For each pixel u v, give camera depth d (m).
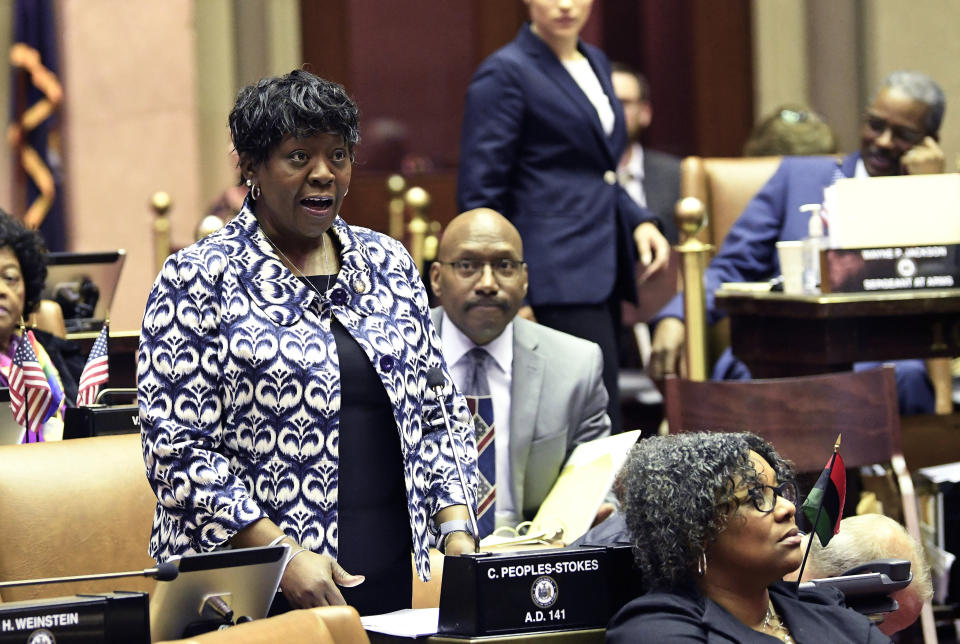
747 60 23.59
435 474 7.40
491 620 6.54
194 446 6.73
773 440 11.32
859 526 8.86
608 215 13.78
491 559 6.57
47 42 21.12
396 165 23.83
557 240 13.55
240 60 22.48
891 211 12.38
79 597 5.84
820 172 15.30
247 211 7.18
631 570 7.13
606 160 13.83
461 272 10.95
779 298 12.56
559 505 10.16
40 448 8.70
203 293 6.84
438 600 8.59
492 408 10.72
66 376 11.42
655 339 14.86
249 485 6.86
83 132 21.67
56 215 21.09
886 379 11.59
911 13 22.25
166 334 6.81
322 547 6.88
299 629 5.87
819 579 7.98
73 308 13.48
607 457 10.11
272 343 6.88
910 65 22.30
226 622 6.21
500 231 11.04
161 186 21.89
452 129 23.89
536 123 13.57
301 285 7.04
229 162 22.23
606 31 23.72
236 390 6.84
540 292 13.52
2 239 10.91
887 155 14.25
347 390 7.02
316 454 6.90
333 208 7.01
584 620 6.75
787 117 17.09
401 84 23.78
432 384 7.45
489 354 11.05
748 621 7.13
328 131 6.90
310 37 23.48
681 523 6.95
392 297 7.34
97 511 8.59
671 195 19.50
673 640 6.69
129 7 21.66
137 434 9.07
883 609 7.98
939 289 12.35
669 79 23.83
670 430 11.22
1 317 10.72
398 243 7.64
